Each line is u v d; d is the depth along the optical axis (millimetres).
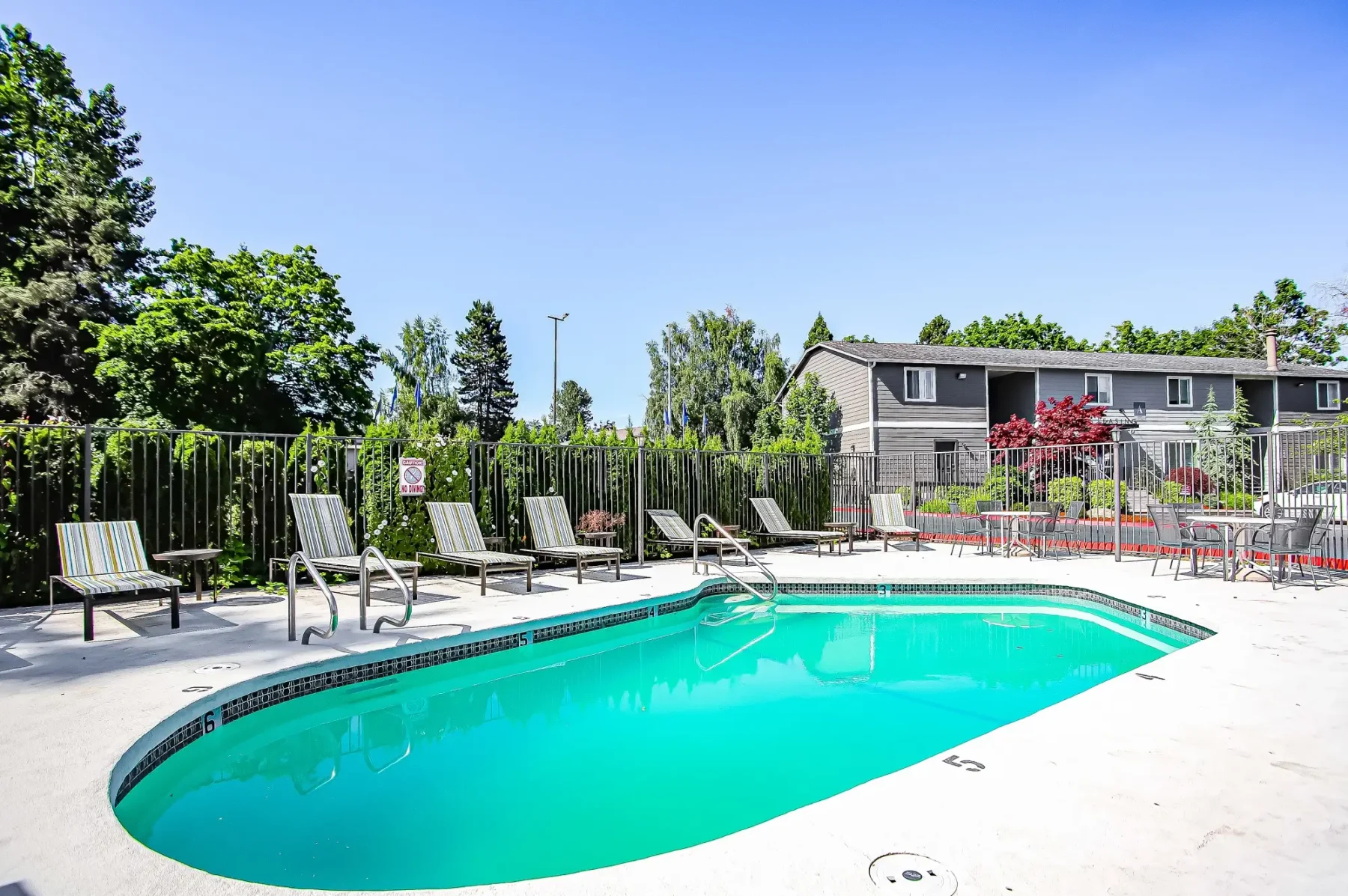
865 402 25922
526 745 4516
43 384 22125
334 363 28625
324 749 4457
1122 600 7922
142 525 8117
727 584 9734
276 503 8844
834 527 13445
